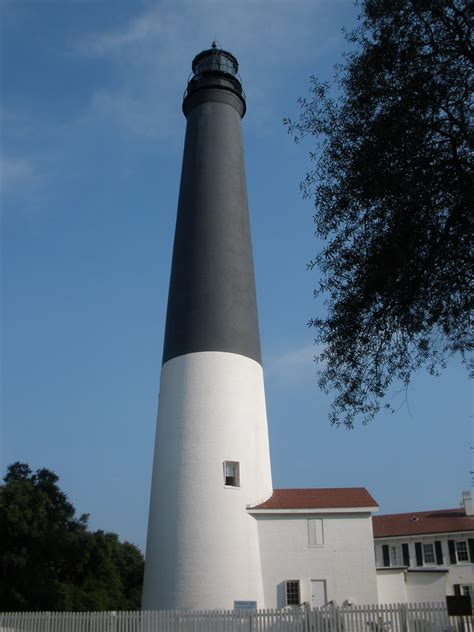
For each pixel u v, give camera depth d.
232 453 25.62
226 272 28.16
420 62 12.27
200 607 23.31
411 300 12.38
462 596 15.67
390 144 12.19
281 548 25.69
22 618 22.44
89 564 38.97
